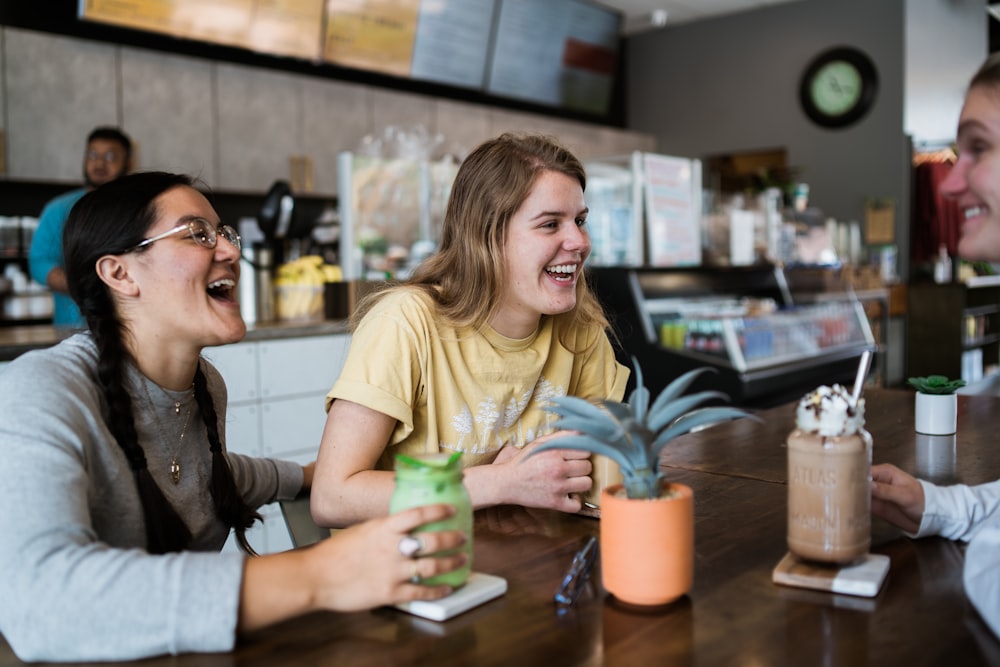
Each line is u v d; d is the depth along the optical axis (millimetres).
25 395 953
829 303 5105
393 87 6426
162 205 1086
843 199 7285
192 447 1206
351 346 1378
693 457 1642
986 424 1933
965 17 6965
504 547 1111
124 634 801
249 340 3260
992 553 878
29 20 4598
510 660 784
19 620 818
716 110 7953
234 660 802
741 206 5191
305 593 840
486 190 1368
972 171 885
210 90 5020
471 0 6367
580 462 1254
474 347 1429
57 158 4418
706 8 7645
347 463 1260
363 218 4125
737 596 923
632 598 895
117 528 1060
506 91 6867
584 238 1383
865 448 940
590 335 1636
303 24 5375
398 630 858
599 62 7578
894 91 6984
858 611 877
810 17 7363
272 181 5348
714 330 3900
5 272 4480
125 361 1108
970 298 7438
